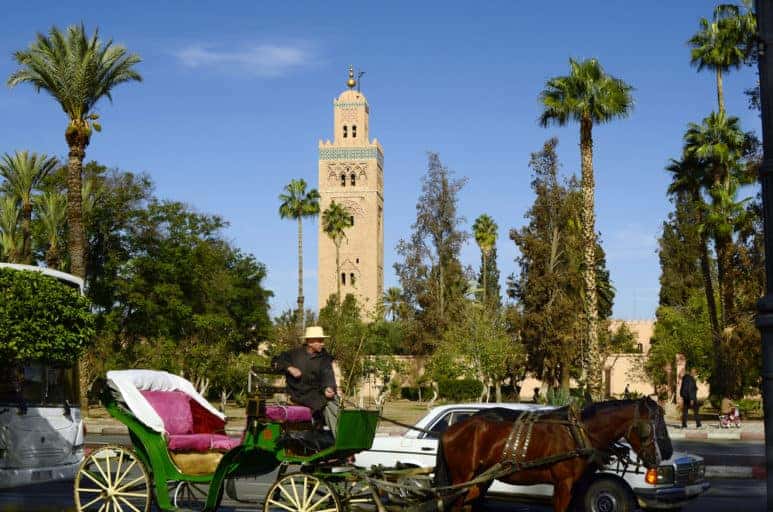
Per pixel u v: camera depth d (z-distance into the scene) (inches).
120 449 424.2
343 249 4436.5
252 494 594.6
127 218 1931.6
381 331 2544.3
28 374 561.6
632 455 443.2
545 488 471.5
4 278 585.0
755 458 858.8
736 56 1774.1
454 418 509.7
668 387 1841.8
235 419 1561.3
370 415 402.9
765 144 326.3
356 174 4473.4
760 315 316.5
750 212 1652.3
